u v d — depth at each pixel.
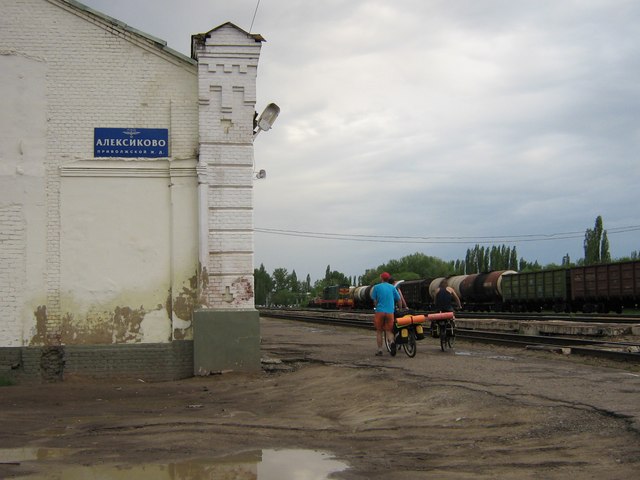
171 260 14.55
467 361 14.27
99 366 14.17
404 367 13.31
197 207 14.66
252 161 14.72
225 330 14.33
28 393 12.41
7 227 14.05
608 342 18.70
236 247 14.55
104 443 7.60
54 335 14.10
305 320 45.28
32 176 14.20
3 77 14.23
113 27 14.62
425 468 6.28
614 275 39.31
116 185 14.49
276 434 8.12
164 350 14.34
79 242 14.30
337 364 14.85
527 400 8.80
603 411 7.84
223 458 6.80
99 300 14.30
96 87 14.52
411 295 64.38
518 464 6.23
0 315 13.95
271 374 14.59
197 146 14.73
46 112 14.36
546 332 25.30
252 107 14.80
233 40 14.77
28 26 14.41
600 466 5.96
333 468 6.33
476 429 7.87
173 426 8.68
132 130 14.58
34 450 7.23
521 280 48.97
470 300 56.06
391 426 8.43
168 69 14.80
